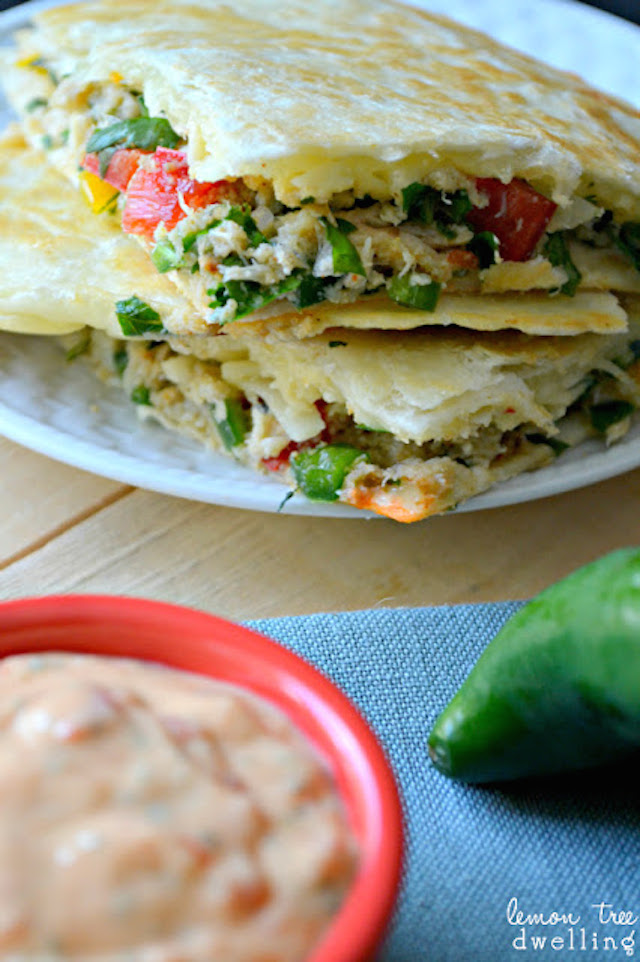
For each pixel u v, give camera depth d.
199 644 0.28
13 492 0.36
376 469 0.36
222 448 0.38
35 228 0.39
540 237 0.37
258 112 0.36
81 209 0.40
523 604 0.34
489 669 0.30
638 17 0.51
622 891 0.30
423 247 0.36
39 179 0.41
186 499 0.36
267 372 0.37
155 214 0.37
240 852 0.23
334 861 0.24
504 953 0.30
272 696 0.28
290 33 0.42
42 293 0.37
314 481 0.36
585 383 0.38
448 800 0.31
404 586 0.35
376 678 0.32
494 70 0.41
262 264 0.36
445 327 0.37
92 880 0.22
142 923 0.22
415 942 0.30
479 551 0.36
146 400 0.38
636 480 0.38
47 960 0.21
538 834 0.31
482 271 0.37
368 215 0.36
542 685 0.30
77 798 0.23
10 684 0.26
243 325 0.36
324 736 0.27
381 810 0.26
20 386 0.38
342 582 0.35
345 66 0.40
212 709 0.26
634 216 0.38
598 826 0.31
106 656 0.28
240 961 0.22
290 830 0.24
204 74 0.38
